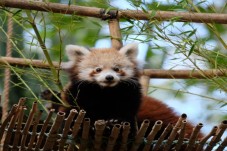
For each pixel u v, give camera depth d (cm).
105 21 1109
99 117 1012
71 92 1031
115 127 795
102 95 1019
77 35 1523
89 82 1033
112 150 834
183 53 923
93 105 1014
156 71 1142
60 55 924
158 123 803
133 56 1103
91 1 1123
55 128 792
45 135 808
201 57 955
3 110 988
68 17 1084
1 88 1324
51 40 1341
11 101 1192
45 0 973
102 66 1059
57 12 988
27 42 954
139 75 1078
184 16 969
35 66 1034
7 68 977
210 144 822
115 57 1080
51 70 950
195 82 1051
